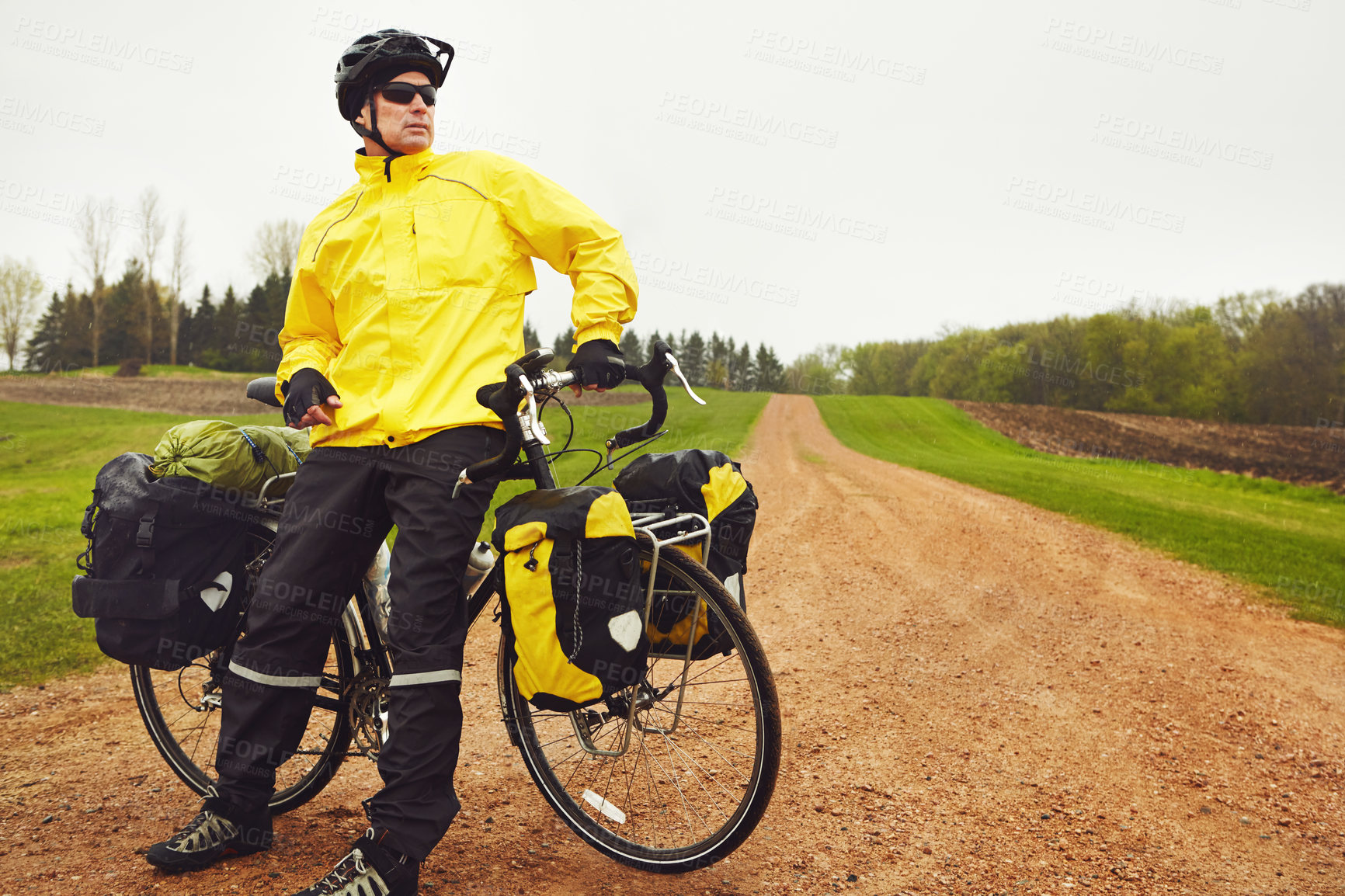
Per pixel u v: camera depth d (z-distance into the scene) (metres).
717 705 2.61
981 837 2.43
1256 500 23.30
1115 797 2.80
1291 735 3.58
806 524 10.41
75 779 2.70
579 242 2.01
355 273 2.03
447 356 1.95
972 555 8.49
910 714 3.56
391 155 2.11
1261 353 47.16
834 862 2.23
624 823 2.25
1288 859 2.41
